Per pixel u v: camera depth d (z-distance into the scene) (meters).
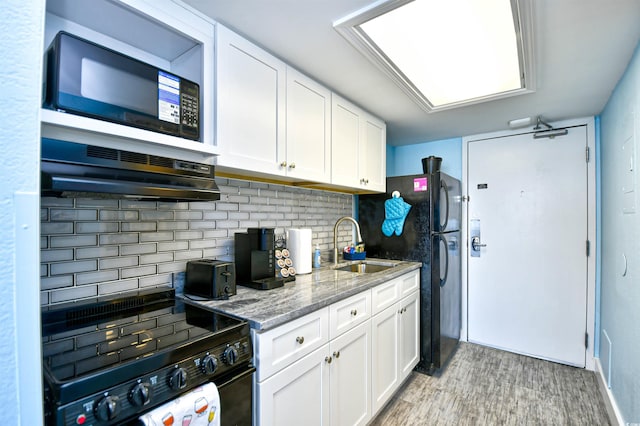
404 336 2.29
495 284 3.07
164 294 1.43
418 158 3.55
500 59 1.68
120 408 0.76
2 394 0.34
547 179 2.84
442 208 2.65
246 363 1.12
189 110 1.24
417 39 1.50
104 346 0.92
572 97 2.18
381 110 2.45
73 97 0.94
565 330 2.74
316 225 2.53
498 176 3.07
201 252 1.67
